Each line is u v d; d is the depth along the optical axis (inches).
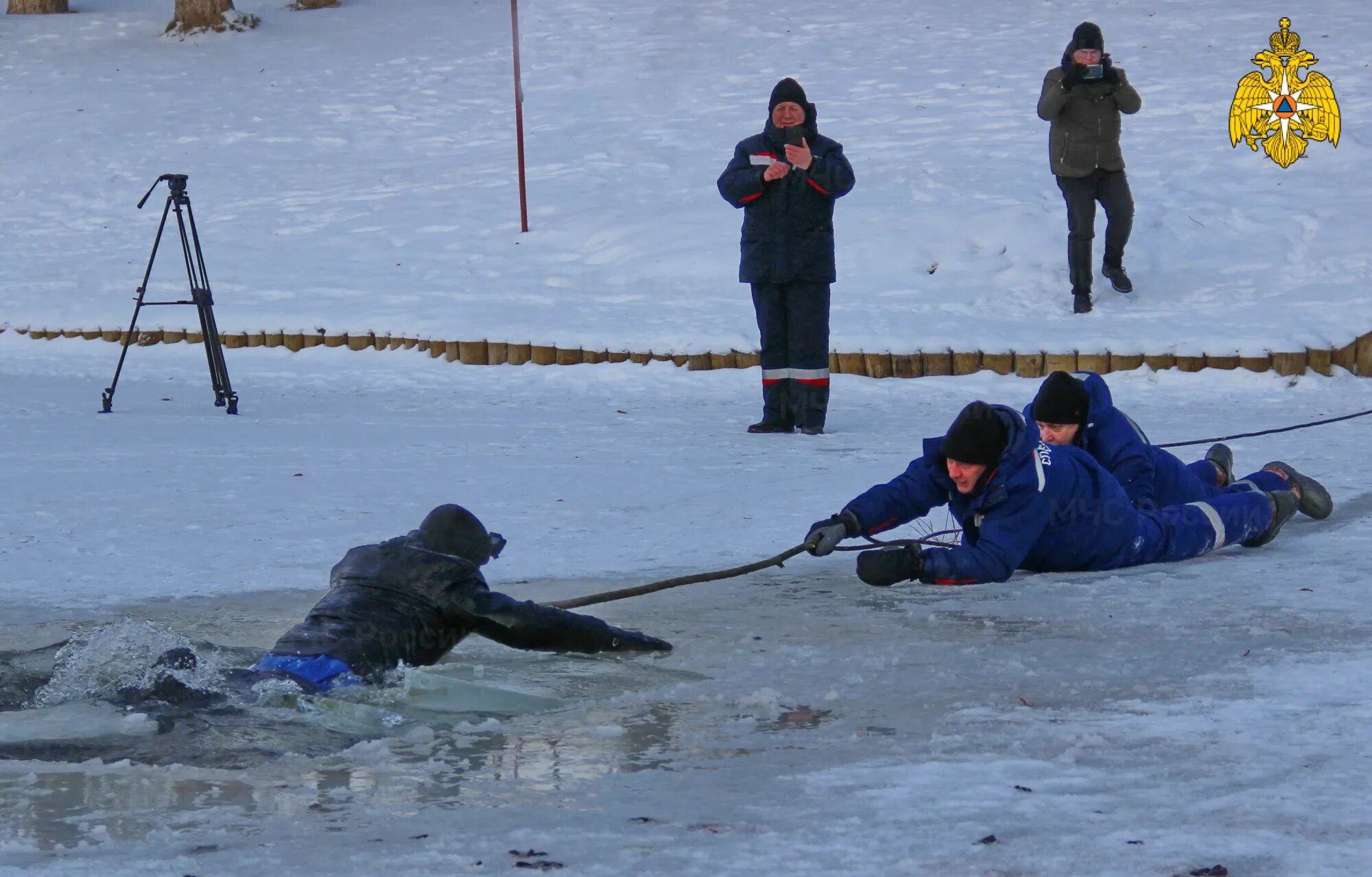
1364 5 2534.5
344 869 266.8
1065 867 264.4
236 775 326.0
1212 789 308.0
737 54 2694.4
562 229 1908.2
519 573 582.6
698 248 1748.3
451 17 3235.7
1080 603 519.8
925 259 1627.7
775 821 292.7
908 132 2140.7
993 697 392.5
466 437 995.3
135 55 3105.3
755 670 428.5
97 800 307.4
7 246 2162.9
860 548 577.9
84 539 645.9
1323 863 263.6
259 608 518.6
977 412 546.6
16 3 3523.6
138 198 2332.7
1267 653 439.2
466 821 294.0
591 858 271.4
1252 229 1610.5
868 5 2903.5
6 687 390.3
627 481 806.5
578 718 375.9
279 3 3523.6
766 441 978.7
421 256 1891.0
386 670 412.8
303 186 2311.8
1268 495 619.2
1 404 1193.4
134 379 1403.8
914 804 301.3
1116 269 1481.3
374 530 667.4
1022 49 2529.5
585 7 3053.6
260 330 1612.9
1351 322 1291.8
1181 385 1245.1
